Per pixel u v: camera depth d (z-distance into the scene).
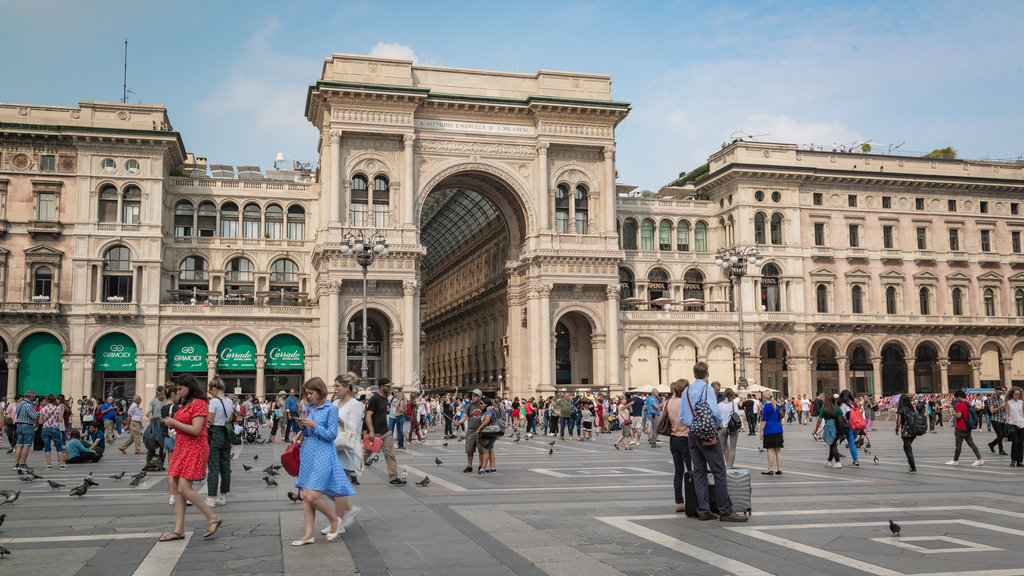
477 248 95.56
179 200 78.19
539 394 71.00
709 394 15.30
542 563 11.55
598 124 75.69
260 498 18.84
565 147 75.19
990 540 13.10
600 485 20.92
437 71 73.69
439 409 64.12
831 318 84.00
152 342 70.69
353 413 16.36
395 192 70.88
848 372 85.81
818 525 14.44
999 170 93.06
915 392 87.62
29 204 70.19
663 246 87.00
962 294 89.94
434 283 119.56
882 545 12.70
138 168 72.62
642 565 11.40
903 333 86.50
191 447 13.37
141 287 71.44
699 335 80.38
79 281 70.19
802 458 30.08
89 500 18.52
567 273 73.31
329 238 68.31
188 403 13.63
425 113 72.56
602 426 52.78
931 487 20.08
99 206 71.75
